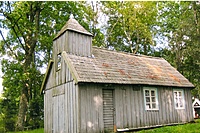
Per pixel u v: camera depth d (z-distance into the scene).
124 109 14.36
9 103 29.44
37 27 23.11
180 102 18.44
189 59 28.48
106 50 17.48
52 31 26.91
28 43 22.47
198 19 27.27
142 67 17.83
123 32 34.06
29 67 22.09
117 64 16.12
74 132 12.30
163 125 16.22
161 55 35.78
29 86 26.64
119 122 13.85
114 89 14.21
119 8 30.95
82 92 12.57
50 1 23.14
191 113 18.78
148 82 15.97
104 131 13.08
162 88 17.19
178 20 32.34
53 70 15.65
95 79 12.98
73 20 15.53
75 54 14.40
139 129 14.72
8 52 23.80
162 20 35.12
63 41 14.83
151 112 15.88
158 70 18.83
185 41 27.08
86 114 12.45
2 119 25.81
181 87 18.53
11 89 26.17
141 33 32.28
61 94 14.09
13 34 25.08
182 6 32.91
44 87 16.61
